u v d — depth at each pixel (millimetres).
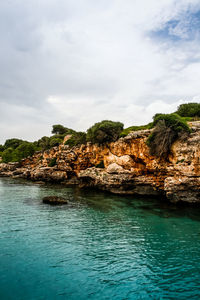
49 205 32281
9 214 26172
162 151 35750
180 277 12547
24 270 12969
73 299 10414
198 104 56906
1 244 16688
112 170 45812
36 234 19219
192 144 31922
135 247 16766
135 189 43781
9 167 105125
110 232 20234
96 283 11797
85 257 14867
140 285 11672
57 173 69250
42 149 106688
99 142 55312
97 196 41875
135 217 25844
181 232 20422
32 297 10492
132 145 43875
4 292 10828
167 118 37250
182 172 31859
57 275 12516
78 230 20703
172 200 32969
